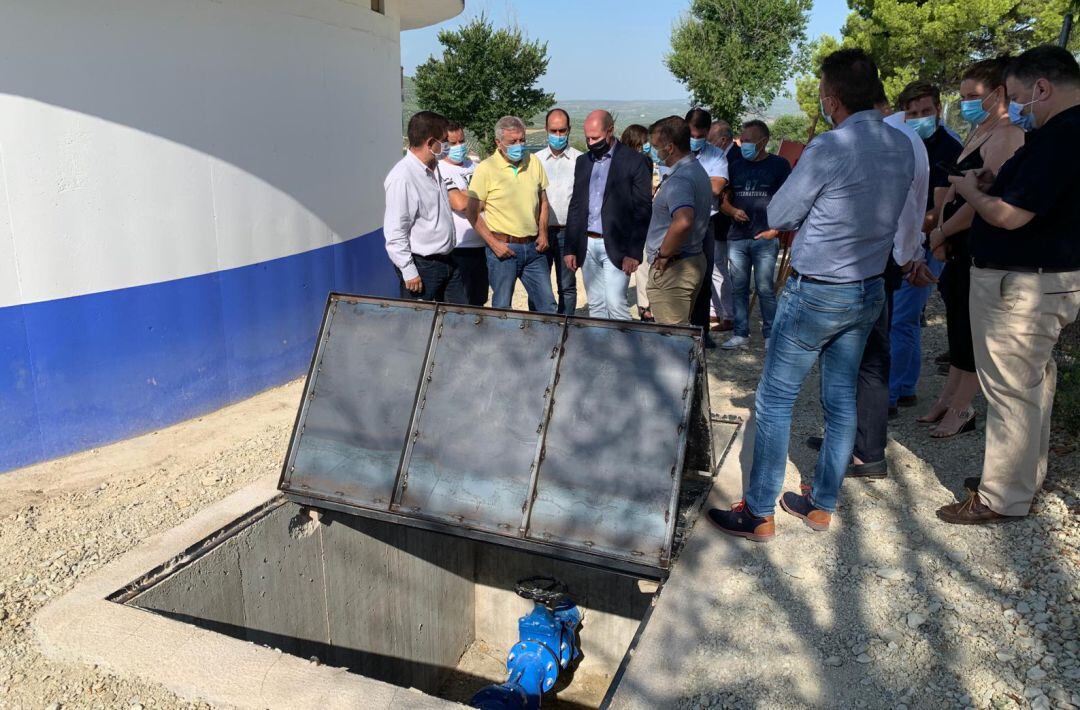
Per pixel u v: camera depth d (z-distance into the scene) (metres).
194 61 4.80
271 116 5.41
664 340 3.23
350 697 2.38
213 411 5.32
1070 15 7.09
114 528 3.71
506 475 3.30
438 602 5.11
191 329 5.08
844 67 2.80
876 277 2.92
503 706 3.86
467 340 3.52
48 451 4.50
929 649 2.63
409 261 4.95
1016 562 3.02
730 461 4.01
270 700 2.41
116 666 2.63
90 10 4.25
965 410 4.11
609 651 4.83
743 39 32.53
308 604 4.05
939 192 4.19
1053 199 2.72
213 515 3.64
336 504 3.56
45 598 3.14
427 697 2.39
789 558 3.18
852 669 2.58
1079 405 3.80
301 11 5.55
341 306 3.79
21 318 4.27
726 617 2.85
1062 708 2.33
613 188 5.16
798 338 2.96
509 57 40.88
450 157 6.12
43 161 4.20
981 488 3.30
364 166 6.61
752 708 2.43
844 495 3.64
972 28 20.23
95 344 4.59
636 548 3.05
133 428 4.86
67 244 4.37
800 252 2.90
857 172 2.73
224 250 5.21
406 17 8.84
